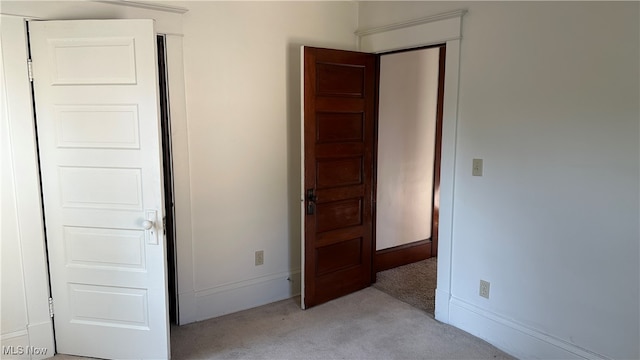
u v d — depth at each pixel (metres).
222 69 2.95
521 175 2.52
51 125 2.40
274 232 3.34
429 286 3.72
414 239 4.35
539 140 2.42
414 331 2.92
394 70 3.90
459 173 2.84
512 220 2.59
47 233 2.48
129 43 2.32
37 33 2.33
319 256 3.29
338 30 3.45
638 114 2.05
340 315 3.16
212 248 3.05
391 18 3.24
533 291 2.53
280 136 3.27
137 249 2.47
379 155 3.90
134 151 2.39
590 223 2.26
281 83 3.23
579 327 2.35
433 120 4.32
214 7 2.87
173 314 3.02
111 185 2.43
